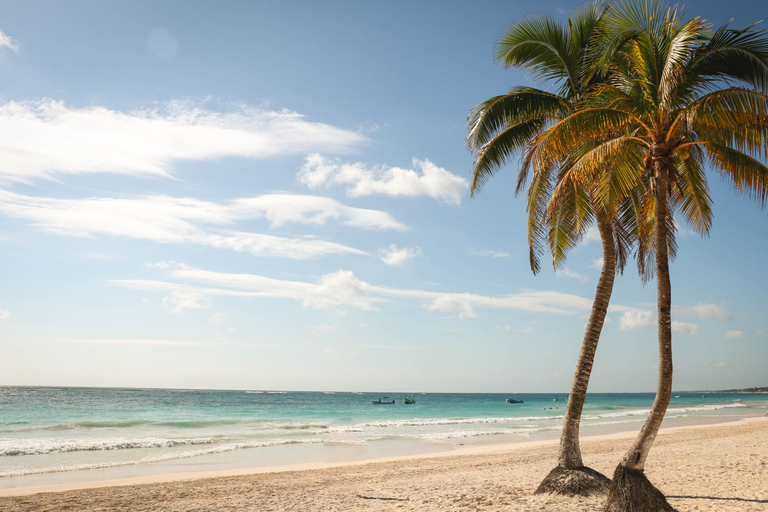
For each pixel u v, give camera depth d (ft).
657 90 25.95
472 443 83.97
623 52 29.53
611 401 394.52
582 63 33.88
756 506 27.22
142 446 75.87
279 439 89.30
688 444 68.90
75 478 48.49
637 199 35.09
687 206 31.71
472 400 403.95
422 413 185.37
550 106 33.32
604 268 31.89
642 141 25.39
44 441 78.54
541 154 26.89
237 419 137.80
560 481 30.04
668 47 26.22
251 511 31.68
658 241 24.77
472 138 33.19
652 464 46.88
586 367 31.37
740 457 49.62
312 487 40.98
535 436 96.63
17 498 36.70
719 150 25.32
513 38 33.09
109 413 150.00
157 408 179.01
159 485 42.91
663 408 23.63
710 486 33.68
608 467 46.03
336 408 209.56
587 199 31.91
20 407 166.40
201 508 32.86
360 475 47.70
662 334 24.03
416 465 55.06
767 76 25.08
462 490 36.14
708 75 27.20
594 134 26.08
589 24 33.81
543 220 33.04
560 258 37.40
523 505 28.53
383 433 103.55
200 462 61.11
